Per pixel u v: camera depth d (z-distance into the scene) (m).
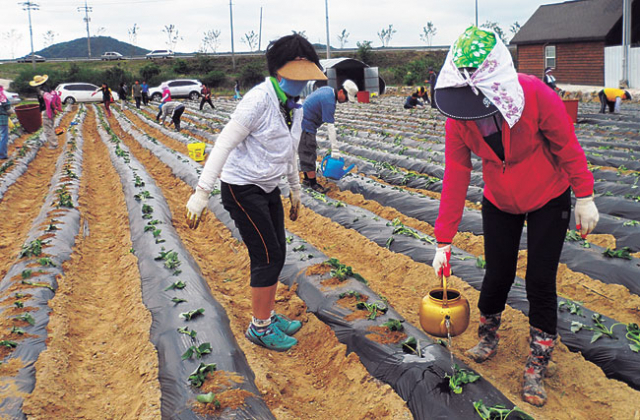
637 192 8.41
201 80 53.19
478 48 2.81
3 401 3.46
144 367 3.98
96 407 3.70
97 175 12.70
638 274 5.26
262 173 3.71
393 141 15.70
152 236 6.79
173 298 4.82
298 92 3.70
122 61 69.56
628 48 26.28
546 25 32.69
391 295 5.45
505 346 4.23
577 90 27.67
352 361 4.00
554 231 3.27
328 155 9.30
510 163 3.16
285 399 3.74
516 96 2.83
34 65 66.00
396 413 3.38
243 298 5.45
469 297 5.11
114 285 5.91
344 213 7.79
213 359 3.84
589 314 4.35
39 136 18.38
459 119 2.88
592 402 3.58
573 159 3.12
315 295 4.96
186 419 3.23
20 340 4.24
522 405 3.46
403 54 67.75
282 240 4.05
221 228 7.72
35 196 10.84
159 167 13.50
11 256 6.78
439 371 3.52
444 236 3.48
